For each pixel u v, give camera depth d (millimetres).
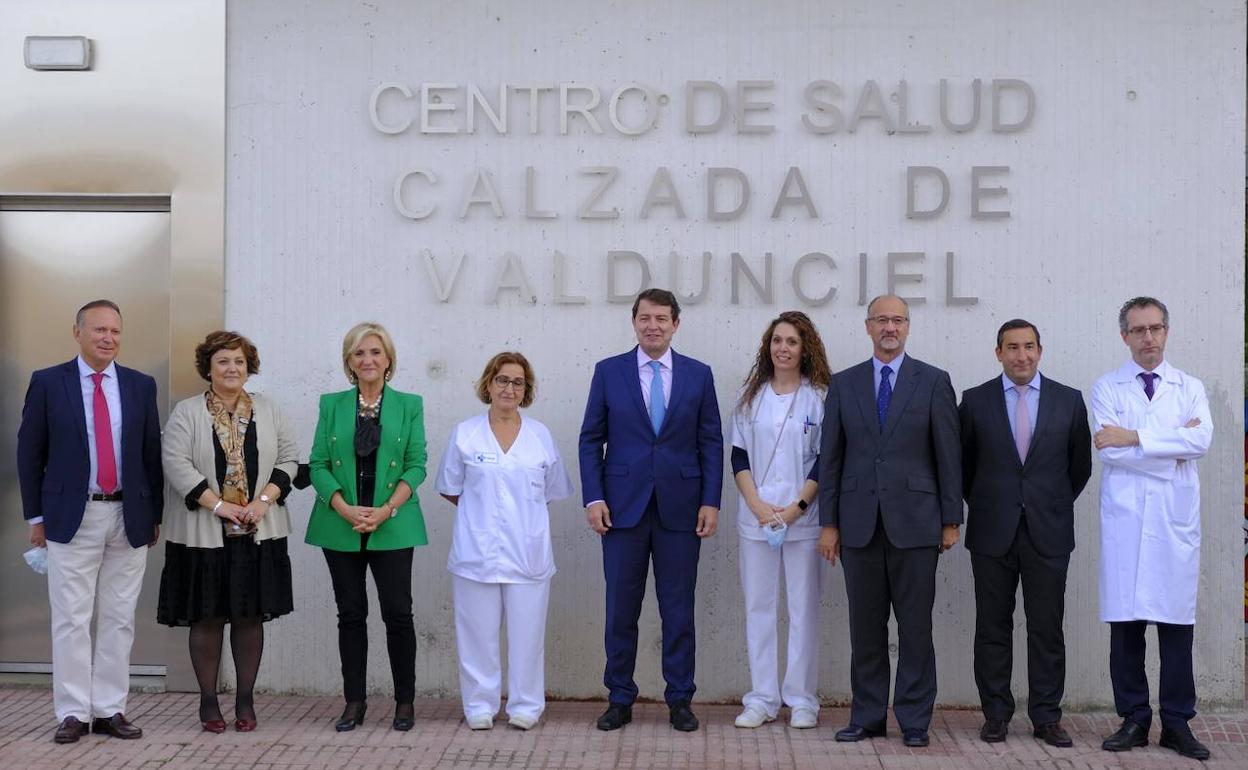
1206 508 6641
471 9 6848
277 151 6883
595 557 6824
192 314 6883
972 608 6719
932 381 6012
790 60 6793
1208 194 6676
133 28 6910
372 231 6879
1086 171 6715
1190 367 6672
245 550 6012
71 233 7027
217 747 5824
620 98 6832
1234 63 6664
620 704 6223
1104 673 6668
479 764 5590
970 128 6734
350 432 6086
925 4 6758
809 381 6344
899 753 5809
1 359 7039
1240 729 6281
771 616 6305
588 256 6840
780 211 6781
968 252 6746
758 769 5555
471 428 6281
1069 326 6711
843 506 6051
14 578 7000
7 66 6953
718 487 6223
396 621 6125
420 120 6852
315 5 6875
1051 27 6727
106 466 5930
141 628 6965
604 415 6289
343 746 5844
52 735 6020
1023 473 6000
